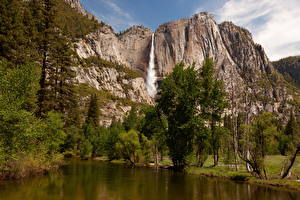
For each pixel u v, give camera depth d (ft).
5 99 60.54
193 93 118.21
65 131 116.88
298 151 77.30
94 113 270.05
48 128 89.81
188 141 120.37
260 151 80.79
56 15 108.27
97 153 244.22
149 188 63.31
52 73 110.01
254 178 80.84
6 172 65.05
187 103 118.32
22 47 87.45
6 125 59.57
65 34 120.98
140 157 157.07
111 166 137.80
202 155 123.24
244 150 89.76
